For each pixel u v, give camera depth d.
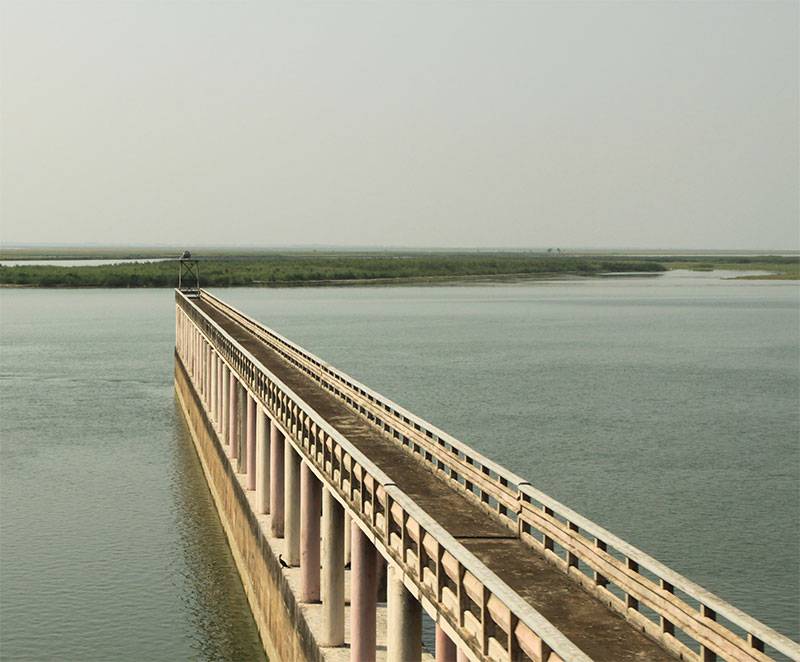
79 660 32.56
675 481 53.00
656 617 27.47
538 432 65.75
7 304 196.00
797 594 37.16
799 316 172.00
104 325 148.75
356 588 22.48
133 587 38.88
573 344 123.62
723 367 101.69
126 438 66.50
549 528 17.69
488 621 14.65
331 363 101.00
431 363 102.00
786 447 61.75
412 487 23.39
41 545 43.53
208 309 82.62
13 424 70.62
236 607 37.00
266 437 36.31
